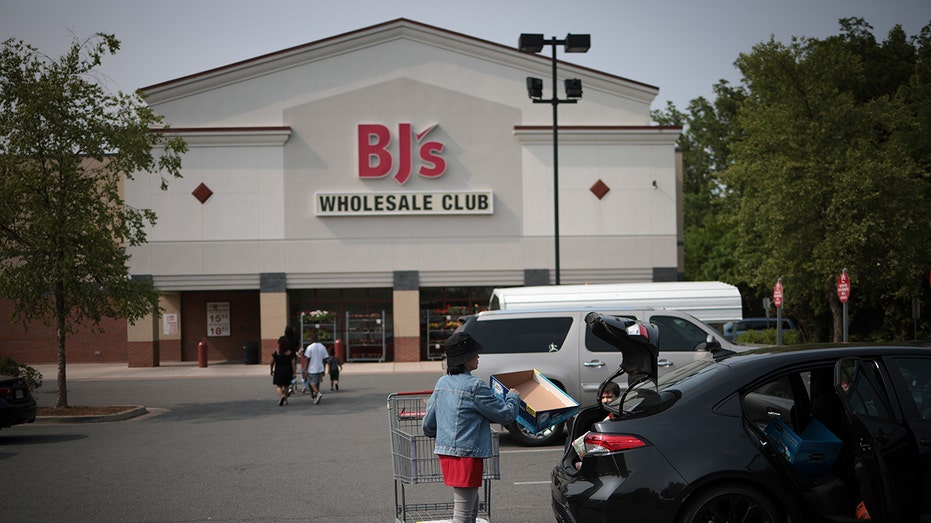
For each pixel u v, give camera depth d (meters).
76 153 18.80
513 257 33.41
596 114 34.09
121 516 8.44
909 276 23.81
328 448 12.79
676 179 35.38
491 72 33.72
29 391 14.16
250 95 33.25
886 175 23.05
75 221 18.11
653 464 5.64
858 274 24.16
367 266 33.19
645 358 6.52
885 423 5.63
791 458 6.07
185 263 32.66
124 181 32.56
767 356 6.12
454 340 6.33
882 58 33.03
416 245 33.28
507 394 6.36
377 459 11.70
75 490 9.80
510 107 33.66
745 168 25.94
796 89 25.22
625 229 33.44
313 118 33.25
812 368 5.95
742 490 5.60
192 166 32.75
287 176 33.03
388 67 33.47
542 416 6.46
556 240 24.30
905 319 29.98
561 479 6.18
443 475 6.25
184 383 26.67
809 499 5.87
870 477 5.55
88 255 18.30
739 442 5.67
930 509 5.55
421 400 7.00
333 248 33.12
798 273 24.86
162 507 8.82
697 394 5.91
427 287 33.81
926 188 25.38
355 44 33.38
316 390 19.92
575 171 33.47
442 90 33.53
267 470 10.98
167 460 11.95
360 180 33.25
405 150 33.22
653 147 33.53
